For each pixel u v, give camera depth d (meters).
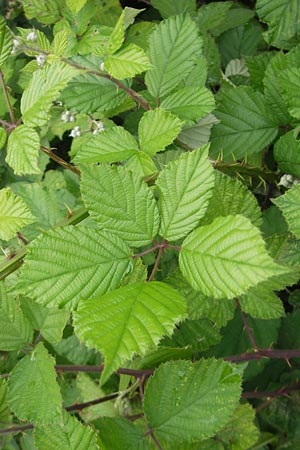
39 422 0.43
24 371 0.45
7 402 0.46
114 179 0.38
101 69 0.50
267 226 0.58
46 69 0.44
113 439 0.46
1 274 0.42
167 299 0.35
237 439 0.56
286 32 0.58
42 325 0.48
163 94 0.51
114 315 0.33
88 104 0.51
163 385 0.47
